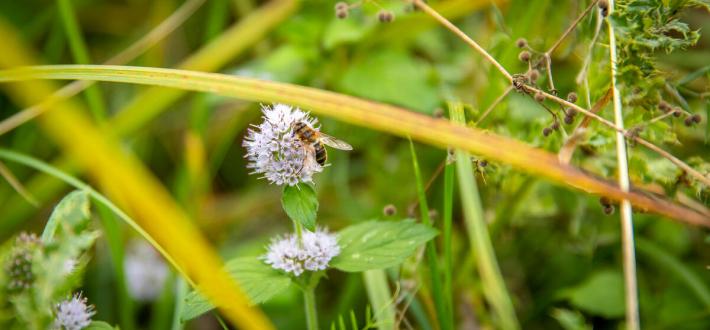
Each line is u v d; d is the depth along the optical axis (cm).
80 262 22
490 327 30
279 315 32
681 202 27
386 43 36
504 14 35
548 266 33
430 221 26
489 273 26
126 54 35
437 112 27
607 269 32
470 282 30
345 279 34
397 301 27
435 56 38
